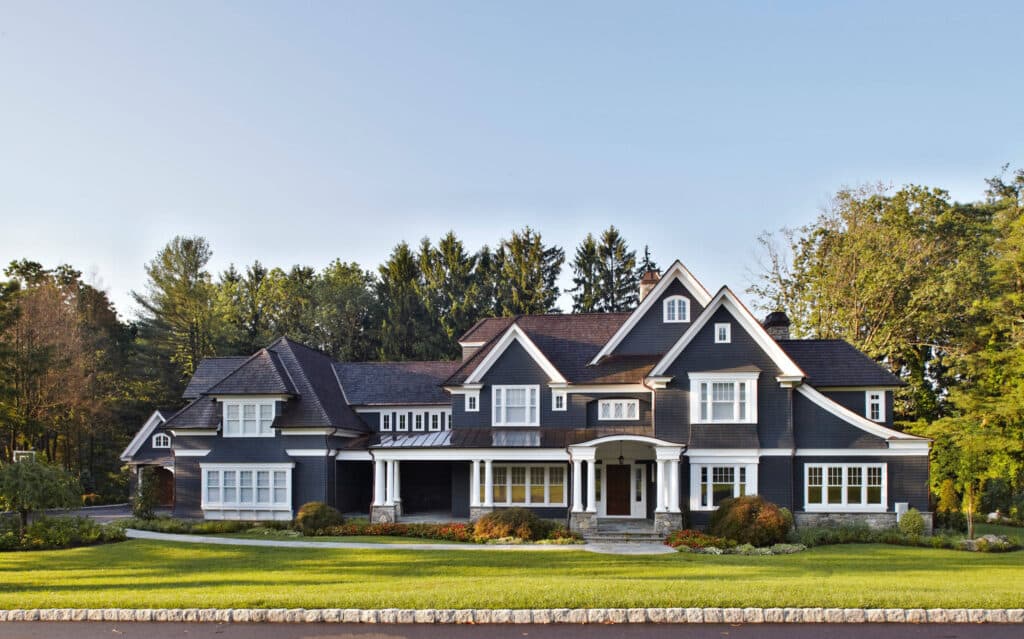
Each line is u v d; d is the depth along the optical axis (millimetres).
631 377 36781
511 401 37812
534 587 18453
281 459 37688
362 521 35688
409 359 70438
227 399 38500
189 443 40062
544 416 37438
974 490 38938
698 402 34250
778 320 39750
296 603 16859
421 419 43031
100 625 16109
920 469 33312
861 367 36812
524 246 74750
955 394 44031
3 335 50688
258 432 38250
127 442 62625
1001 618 16031
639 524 34844
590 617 16094
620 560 24922
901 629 15484
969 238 50938
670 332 37906
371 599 17078
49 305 56500
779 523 28859
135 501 38625
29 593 18734
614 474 37031
